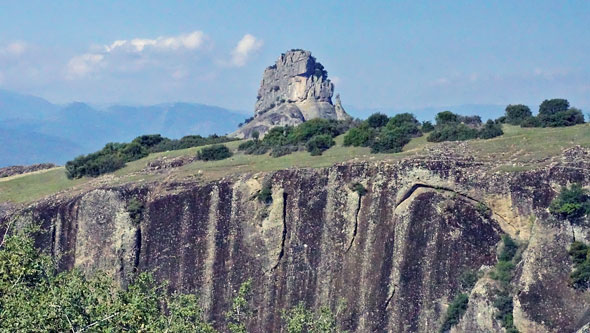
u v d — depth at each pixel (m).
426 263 123.00
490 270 117.44
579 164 118.75
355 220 129.62
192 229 137.00
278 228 132.00
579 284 106.62
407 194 127.50
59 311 62.09
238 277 132.12
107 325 63.44
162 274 136.12
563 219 113.38
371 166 131.12
